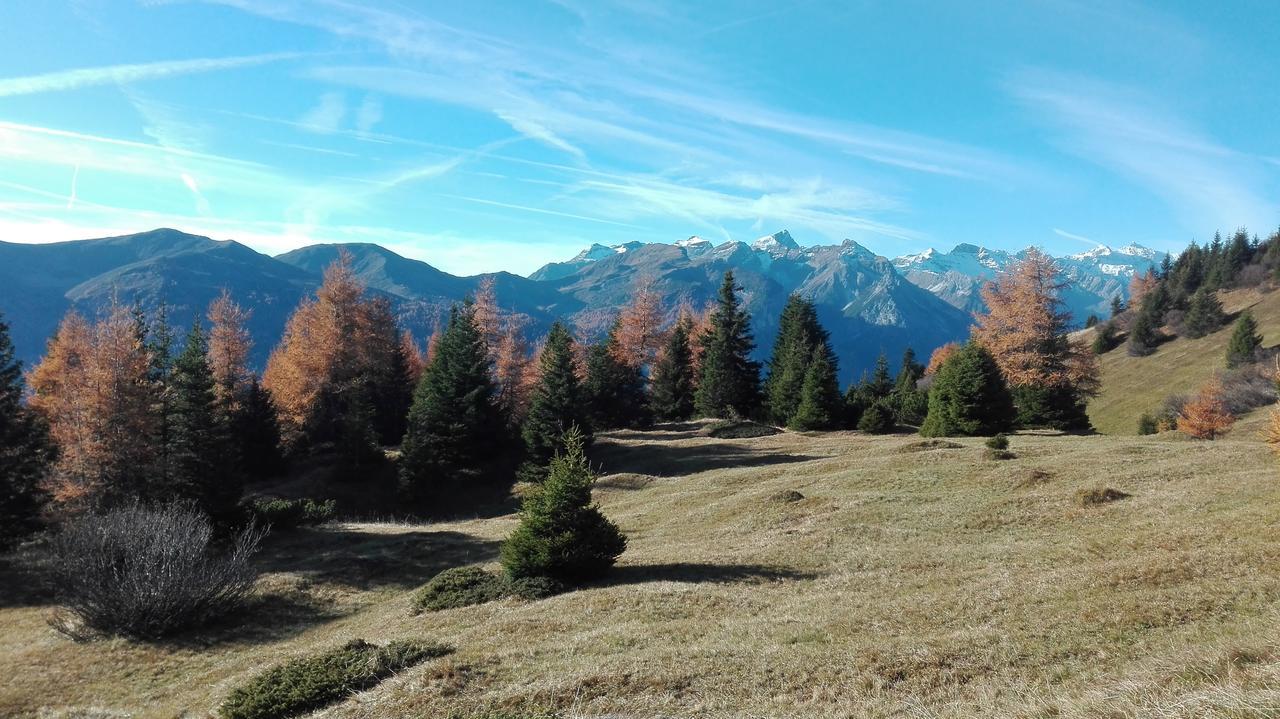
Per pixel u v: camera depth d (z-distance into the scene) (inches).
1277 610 399.9
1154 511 748.6
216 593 861.2
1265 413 2134.6
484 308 2529.5
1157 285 4682.6
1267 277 4087.1
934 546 770.2
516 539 791.1
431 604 772.6
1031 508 869.8
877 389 3257.9
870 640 470.0
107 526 878.4
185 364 1462.8
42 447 1325.0
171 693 652.7
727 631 534.3
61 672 712.4
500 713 390.6
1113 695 305.3
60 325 1881.2
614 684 424.8
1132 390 3486.7
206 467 1311.5
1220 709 253.8
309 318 2304.4
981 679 380.8
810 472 1398.9
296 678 501.4
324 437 2292.1
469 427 1907.0
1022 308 2180.1
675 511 1236.5
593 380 2517.2
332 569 1063.0
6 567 1120.2
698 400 2780.5
